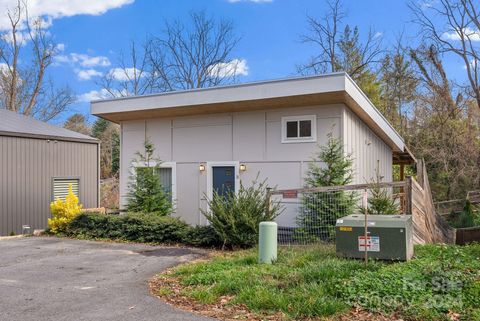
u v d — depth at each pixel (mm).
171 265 8062
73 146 17797
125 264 8172
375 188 9852
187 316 5043
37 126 17531
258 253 8031
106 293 6109
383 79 29344
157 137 13875
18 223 15469
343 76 9945
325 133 11289
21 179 15664
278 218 11539
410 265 6453
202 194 13000
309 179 10672
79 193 17953
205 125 13062
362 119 12758
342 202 9750
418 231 9969
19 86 32375
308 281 5805
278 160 11867
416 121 26250
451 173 23094
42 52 33219
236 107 12008
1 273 7449
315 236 9562
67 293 6117
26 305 5543
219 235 9516
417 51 25797
